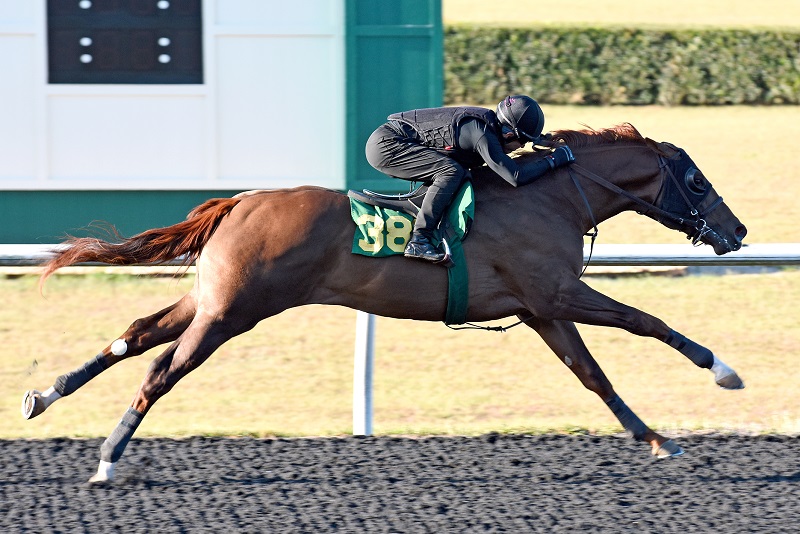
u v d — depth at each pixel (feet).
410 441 46.29
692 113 133.59
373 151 41.91
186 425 49.21
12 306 68.44
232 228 40.40
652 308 68.59
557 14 179.22
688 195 44.06
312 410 51.96
